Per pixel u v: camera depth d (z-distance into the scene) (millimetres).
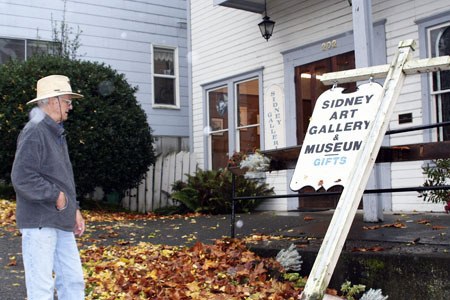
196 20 12805
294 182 4164
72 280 3605
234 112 11719
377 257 4441
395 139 8281
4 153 9719
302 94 10047
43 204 3389
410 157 4648
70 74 10164
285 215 8797
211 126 12484
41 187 3322
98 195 12391
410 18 8219
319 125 4270
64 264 3598
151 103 14703
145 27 14773
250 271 5141
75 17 13695
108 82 10469
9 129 9633
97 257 5883
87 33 13828
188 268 5219
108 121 10180
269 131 10711
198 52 12742
